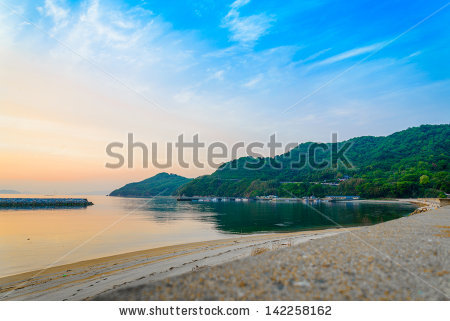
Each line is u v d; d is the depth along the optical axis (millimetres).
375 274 5547
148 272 14930
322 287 4828
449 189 111688
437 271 5883
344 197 130375
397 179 136500
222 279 5156
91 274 15133
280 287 4797
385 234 10547
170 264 16750
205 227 40219
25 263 18375
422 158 164750
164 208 94438
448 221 16156
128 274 14742
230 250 20500
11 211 78625
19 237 31266
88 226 42188
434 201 62906
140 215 63844
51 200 107562
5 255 21062
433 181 122938
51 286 13117
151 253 20969
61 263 18219
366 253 7113
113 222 47875
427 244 8625
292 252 7145
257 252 16875
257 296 4426
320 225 41125
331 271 5645
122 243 26719
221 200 164750
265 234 31344
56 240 28984
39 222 48344
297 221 47938
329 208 84125
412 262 6480
